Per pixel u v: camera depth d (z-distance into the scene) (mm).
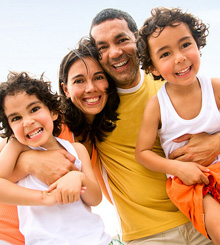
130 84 1855
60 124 1690
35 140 1376
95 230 1379
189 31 1502
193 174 1477
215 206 1411
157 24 1492
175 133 1625
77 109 1854
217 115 1551
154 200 1744
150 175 1770
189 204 1491
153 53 1549
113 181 1901
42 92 1430
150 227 1721
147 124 1647
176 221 1691
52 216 1355
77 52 1743
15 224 1434
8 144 1456
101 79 1780
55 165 1391
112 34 1745
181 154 1604
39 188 1406
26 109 1361
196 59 1479
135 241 1771
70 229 1340
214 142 1540
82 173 1390
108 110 1842
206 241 1671
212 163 1573
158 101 1634
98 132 1864
